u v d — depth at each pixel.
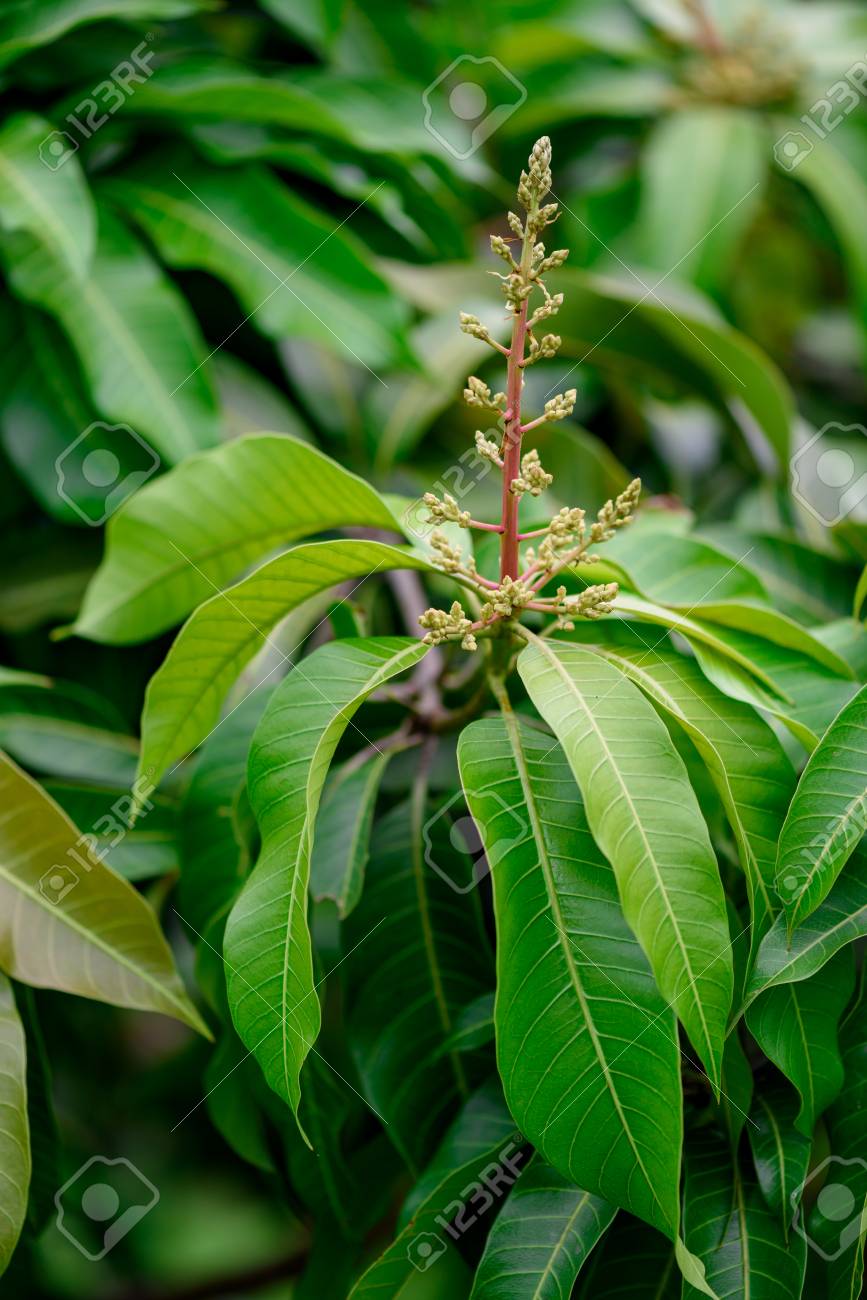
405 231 1.91
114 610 1.75
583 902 1.61
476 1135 1.67
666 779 1.60
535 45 2.25
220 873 1.73
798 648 1.71
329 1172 1.73
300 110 1.86
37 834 1.69
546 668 1.63
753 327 2.55
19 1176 1.65
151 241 1.90
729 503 2.04
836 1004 1.64
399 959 1.73
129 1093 1.97
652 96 2.28
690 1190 1.65
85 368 1.80
